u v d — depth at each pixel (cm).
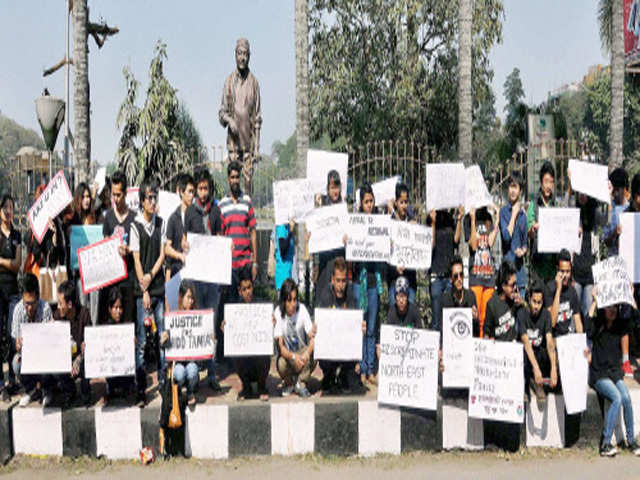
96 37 1142
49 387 568
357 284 660
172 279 617
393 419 587
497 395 577
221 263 609
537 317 589
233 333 581
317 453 580
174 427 561
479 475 539
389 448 587
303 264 904
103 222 637
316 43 1627
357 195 769
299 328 604
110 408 567
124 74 1188
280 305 599
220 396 602
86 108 802
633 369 672
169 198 769
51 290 639
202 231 639
